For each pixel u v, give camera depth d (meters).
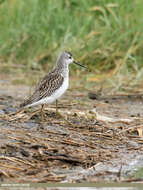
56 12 25.91
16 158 12.44
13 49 25.12
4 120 15.15
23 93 20.08
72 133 14.67
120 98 20.05
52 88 15.69
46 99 15.60
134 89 21.09
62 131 14.75
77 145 13.84
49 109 16.73
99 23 25.17
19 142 13.41
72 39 24.19
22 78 22.77
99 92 20.62
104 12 24.45
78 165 12.66
